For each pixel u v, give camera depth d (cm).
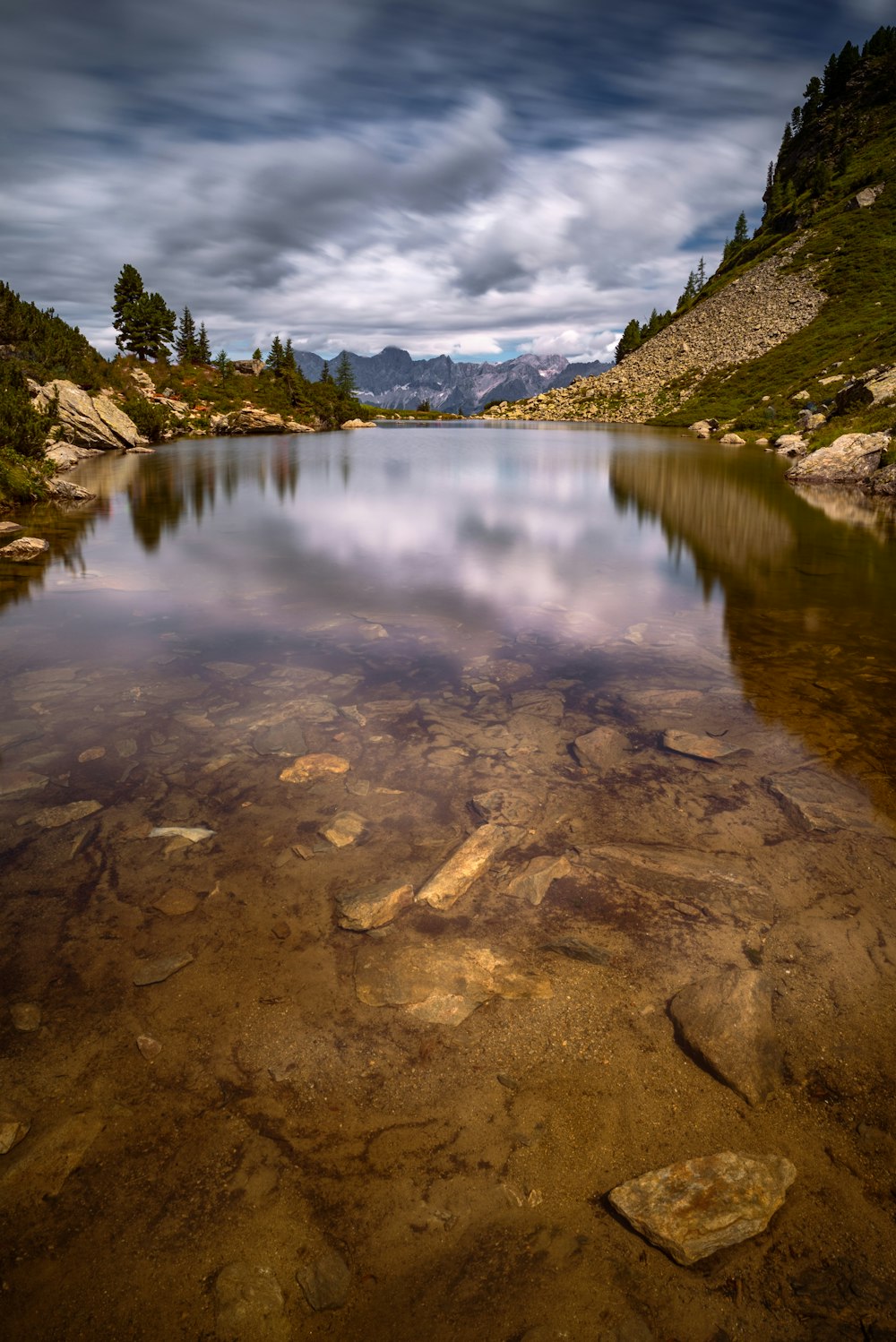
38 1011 402
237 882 518
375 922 475
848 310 8956
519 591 1442
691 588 1481
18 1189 307
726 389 8681
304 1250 288
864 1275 279
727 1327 263
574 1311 268
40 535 2081
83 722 804
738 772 691
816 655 1058
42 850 555
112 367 8194
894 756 725
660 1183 311
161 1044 383
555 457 4866
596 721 816
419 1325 264
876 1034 395
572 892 514
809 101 16262
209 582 1509
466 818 610
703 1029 389
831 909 496
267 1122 342
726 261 15188
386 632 1166
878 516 2444
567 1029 397
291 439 7212
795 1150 330
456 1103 354
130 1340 257
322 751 735
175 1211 301
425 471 3975
